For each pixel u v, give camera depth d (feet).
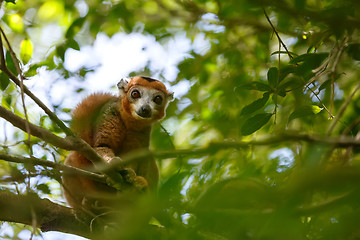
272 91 32.83
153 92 46.62
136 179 37.63
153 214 15.87
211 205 16.56
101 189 41.32
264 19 47.39
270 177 22.88
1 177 29.55
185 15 53.16
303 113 32.99
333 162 22.62
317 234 20.47
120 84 47.26
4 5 48.91
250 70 50.78
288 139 18.06
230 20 46.32
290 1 28.40
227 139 45.55
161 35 53.78
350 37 31.12
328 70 35.29
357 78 42.32
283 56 50.65
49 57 43.16
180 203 17.39
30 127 28.48
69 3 52.42
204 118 51.75
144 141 45.98
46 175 29.71
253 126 32.68
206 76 51.83
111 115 44.16
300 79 33.60
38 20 53.52
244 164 32.48
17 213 33.09
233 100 49.73
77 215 34.71
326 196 18.74
